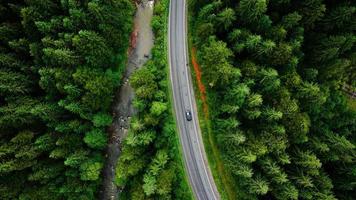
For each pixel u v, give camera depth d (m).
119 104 77.12
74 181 71.19
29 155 65.00
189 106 73.38
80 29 65.31
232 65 62.69
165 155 68.31
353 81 73.56
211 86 68.88
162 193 63.44
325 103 69.81
